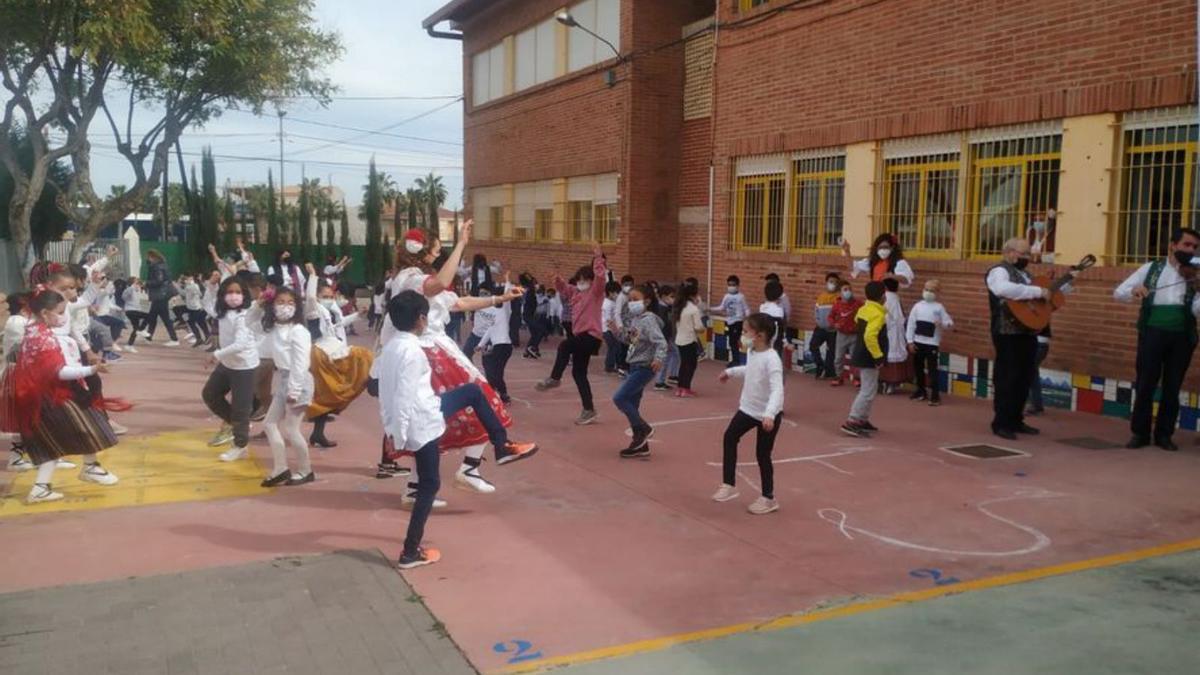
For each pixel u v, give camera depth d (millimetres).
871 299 9367
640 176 18766
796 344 14508
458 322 17516
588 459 8641
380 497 7340
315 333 11234
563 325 17969
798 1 14234
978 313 11523
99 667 4281
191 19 17984
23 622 4777
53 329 7367
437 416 5676
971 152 11664
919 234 12484
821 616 4910
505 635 4688
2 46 16500
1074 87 10258
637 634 4699
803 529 6469
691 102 18609
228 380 8750
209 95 21641
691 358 12312
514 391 12836
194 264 39281
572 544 6152
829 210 14094
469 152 26969
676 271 19203
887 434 9547
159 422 10469
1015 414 9305
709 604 5105
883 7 12711
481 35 25703
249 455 8781
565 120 21344
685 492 7469
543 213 22969
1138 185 9820
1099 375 10164
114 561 5762
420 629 4730
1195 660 4324
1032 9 10680
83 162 19531
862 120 13141
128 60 17094
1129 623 4762
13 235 17750
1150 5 9477
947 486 7527
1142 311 8641
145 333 20234
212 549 6008
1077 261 10336
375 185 45531
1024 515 6711
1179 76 9203
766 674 4230
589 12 20203
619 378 14273
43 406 6988
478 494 7387
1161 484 7484
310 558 5809
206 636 4633
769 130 15070
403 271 7027
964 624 4773
